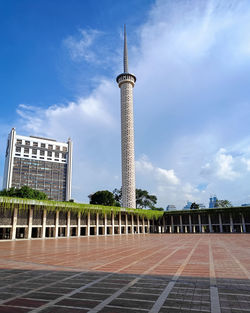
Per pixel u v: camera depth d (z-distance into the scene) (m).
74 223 46.34
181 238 39.41
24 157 131.38
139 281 9.34
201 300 7.00
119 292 7.88
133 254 17.84
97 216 50.25
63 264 13.42
